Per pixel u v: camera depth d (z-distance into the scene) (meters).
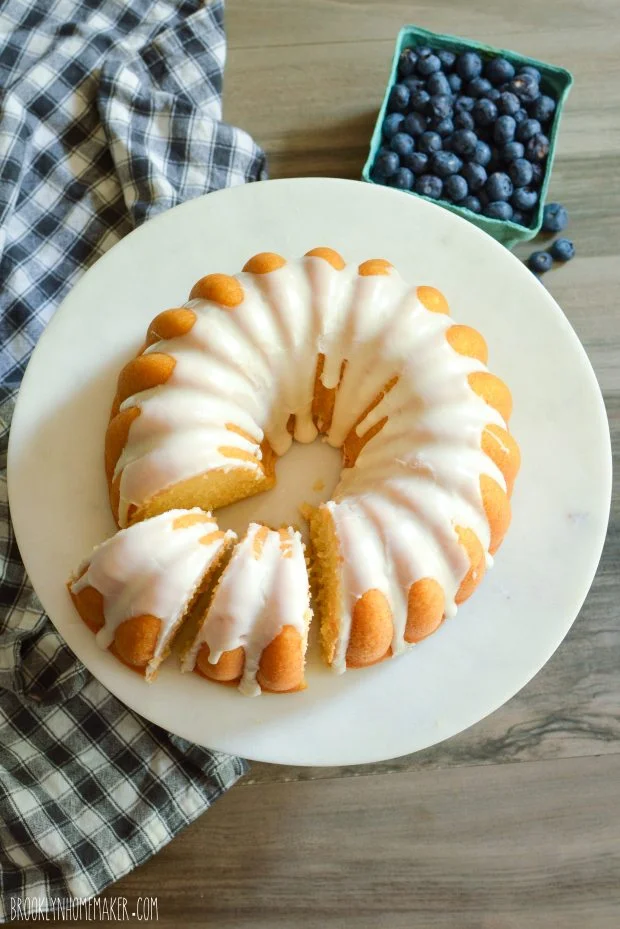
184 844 0.71
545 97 0.75
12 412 0.73
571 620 0.65
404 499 0.62
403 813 0.71
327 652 0.63
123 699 0.63
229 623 0.60
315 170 0.79
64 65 0.77
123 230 0.77
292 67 0.80
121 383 0.65
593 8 0.80
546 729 0.72
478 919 0.70
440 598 0.62
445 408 0.63
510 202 0.75
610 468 0.67
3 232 0.75
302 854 0.71
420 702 0.64
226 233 0.70
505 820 0.71
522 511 0.67
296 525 0.67
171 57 0.78
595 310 0.77
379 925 0.70
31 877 0.68
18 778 0.69
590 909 0.70
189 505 0.65
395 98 0.75
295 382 0.65
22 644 0.71
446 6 0.80
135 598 0.61
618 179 0.79
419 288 0.66
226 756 0.70
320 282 0.65
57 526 0.66
